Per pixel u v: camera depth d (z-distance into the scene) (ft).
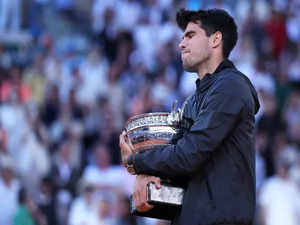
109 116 133.08
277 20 160.04
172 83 144.25
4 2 156.56
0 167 103.45
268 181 110.22
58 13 164.66
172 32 154.51
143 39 155.74
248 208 41.86
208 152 41.42
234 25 44.42
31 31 160.35
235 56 147.64
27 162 121.90
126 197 104.12
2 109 127.44
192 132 41.73
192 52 44.09
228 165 41.96
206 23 44.04
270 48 156.87
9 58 152.05
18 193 102.68
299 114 139.64
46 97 139.85
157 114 43.78
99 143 124.57
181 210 42.01
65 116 136.05
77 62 156.76
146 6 160.35
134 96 145.38
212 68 44.01
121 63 152.25
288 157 120.78
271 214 106.22
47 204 108.17
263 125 126.52
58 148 125.59
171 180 42.83
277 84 144.56
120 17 159.94
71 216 105.70
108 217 103.60
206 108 42.06
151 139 43.01
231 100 41.88
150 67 150.20
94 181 110.52
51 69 147.64
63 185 113.19
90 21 164.86
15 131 123.95
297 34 162.09
